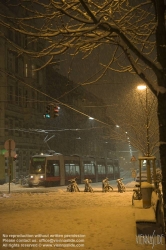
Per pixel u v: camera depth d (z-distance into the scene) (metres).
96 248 7.21
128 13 7.67
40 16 7.36
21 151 49.94
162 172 6.41
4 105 44.50
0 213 12.30
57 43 7.57
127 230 8.85
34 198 18.91
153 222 7.82
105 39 7.74
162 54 6.62
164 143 6.41
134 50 6.55
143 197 10.46
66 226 9.47
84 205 14.97
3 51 43.59
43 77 56.69
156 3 6.65
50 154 38.53
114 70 8.41
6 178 45.12
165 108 6.48
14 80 47.25
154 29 7.57
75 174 41.66
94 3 7.59
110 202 16.14
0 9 40.56
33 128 53.78
